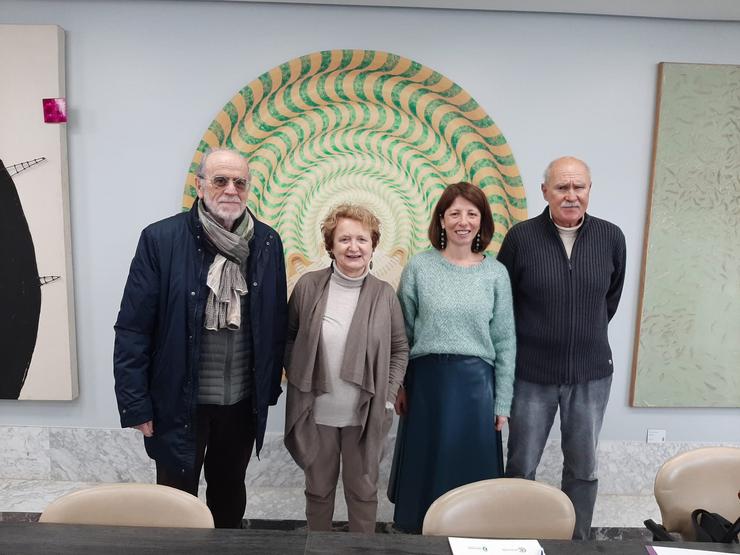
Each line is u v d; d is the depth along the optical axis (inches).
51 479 105.5
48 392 101.8
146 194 100.0
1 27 93.8
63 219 98.2
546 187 76.7
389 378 73.7
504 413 75.8
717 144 99.5
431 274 74.9
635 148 100.7
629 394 106.0
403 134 101.0
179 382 67.1
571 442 81.1
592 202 101.8
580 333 76.7
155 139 98.9
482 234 75.9
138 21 96.4
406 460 76.3
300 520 94.8
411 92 99.6
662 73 97.4
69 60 97.0
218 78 98.0
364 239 69.7
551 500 53.4
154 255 66.6
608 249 78.1
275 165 101.2
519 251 78.7
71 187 99.6
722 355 104.3
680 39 98.8
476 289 73.5
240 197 66.1
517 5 94.1
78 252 101.0
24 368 101.1
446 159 101.6
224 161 65.2
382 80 99.2
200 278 66.3
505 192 101.9
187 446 68.2
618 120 100.1
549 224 77.2
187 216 68.3
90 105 98.0
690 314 103.1
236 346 69.1
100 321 102.6
